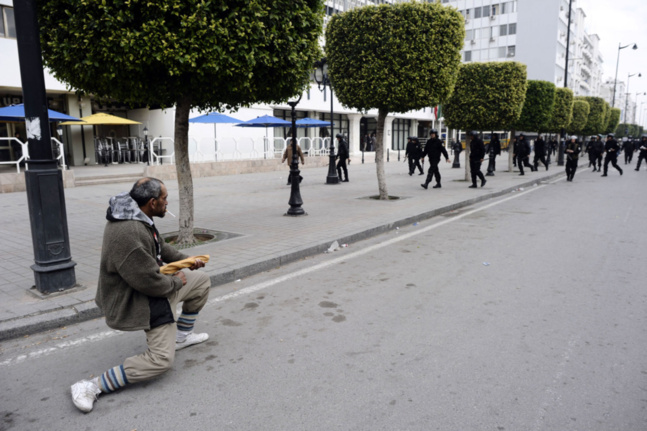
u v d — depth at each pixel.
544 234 7.98
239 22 5.38
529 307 4.48
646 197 12.84
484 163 29.83
